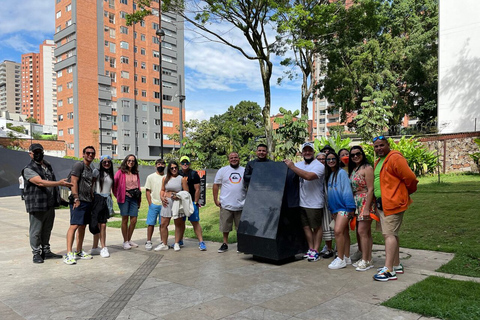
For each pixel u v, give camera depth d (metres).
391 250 4.46
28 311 3.56
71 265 5.51
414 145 18.73
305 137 15.91
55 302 3.82
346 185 5.05
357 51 31.48
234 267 5.33
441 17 24.03
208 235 8.57
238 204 6.50
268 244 5.48
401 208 4.43
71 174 5.74
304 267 5.29
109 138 58.75
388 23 35.47
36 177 5.48
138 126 62.22
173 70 67.19
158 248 6.71
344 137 32.50
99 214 6.05
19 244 7.40
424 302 3.53
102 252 6.09
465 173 18.33
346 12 20.86
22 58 150.62
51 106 132.50
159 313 3.47
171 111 67.00
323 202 5.75
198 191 6.94
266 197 5.82
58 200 5.97
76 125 54.66
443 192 11.55
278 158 15.54
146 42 63.31
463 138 19.09
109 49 58.47
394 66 35.31
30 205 5.55
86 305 3.72
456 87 23.31
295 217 5.78
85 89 55.25
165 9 13.23
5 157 22.42
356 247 6.66
